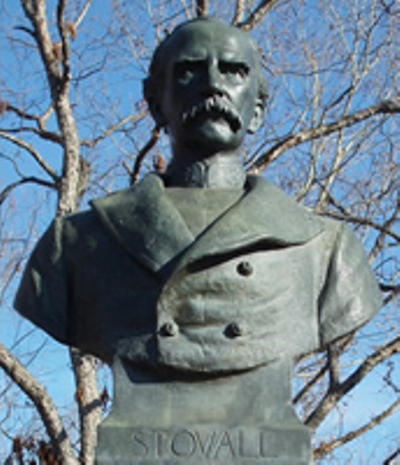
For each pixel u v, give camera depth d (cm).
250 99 399
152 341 356
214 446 343
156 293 362
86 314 378
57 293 383
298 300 371
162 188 387
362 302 379
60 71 902
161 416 349
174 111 396
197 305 356
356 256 388
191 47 395
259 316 360
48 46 903
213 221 375
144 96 422
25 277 390
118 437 343
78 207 913
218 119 392
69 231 389
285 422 350
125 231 373
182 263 351
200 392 354
